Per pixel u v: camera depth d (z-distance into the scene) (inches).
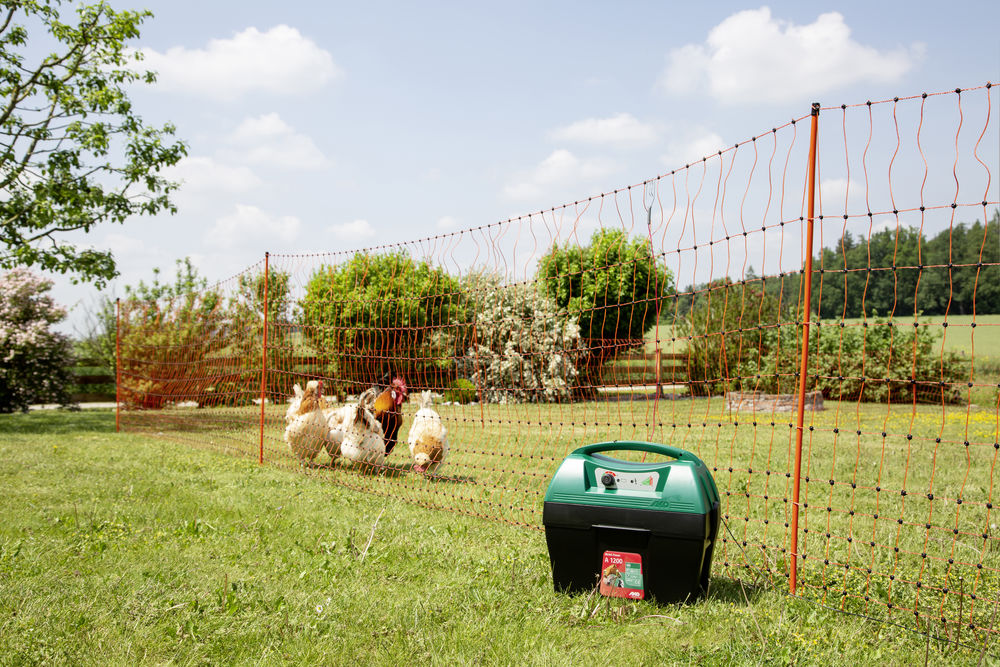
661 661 115.8
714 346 782.5
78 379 942.4
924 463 348.8
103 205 603.8
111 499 243.9
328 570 163.0
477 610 137.2
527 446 405.1
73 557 167.5
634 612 134.1
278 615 132.6
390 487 286.4
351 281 365.4
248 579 155.5
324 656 115.2
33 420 619.8
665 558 137.9
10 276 752.3
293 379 421.1
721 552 180.2
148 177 616.7
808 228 144.3
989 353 716.7
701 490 137.2
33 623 123.2
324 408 349.4
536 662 113.0
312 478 308.0
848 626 132.2
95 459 353.4
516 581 154.4
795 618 135.5
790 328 799.7
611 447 153.0
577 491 144.3
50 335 765.3
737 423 169.9
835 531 208.1
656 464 143.5
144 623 126.0
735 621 130.3
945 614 139.1
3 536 185.3
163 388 588.7
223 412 482.3
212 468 328.2
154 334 604.7
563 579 147.9
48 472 302.0
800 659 115.0
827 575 162.7
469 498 257.1
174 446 421.4
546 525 146.0
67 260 587.8
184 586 147.6
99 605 134.2
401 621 131.3
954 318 720.3
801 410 149.4
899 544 193.9
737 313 799.1
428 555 178.9
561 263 457.1
